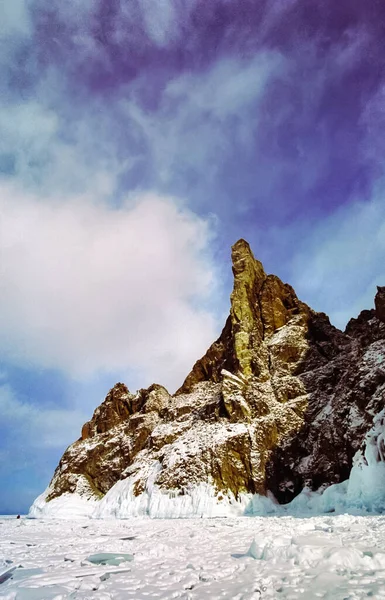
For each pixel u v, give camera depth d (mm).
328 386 62812
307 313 78188
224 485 54188
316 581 10320
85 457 82125
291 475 54938
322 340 72562
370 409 47031
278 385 65375
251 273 84375
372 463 40031
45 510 72312
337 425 52281
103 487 76250
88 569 14758
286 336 72188
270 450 57469
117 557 16781
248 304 78125
